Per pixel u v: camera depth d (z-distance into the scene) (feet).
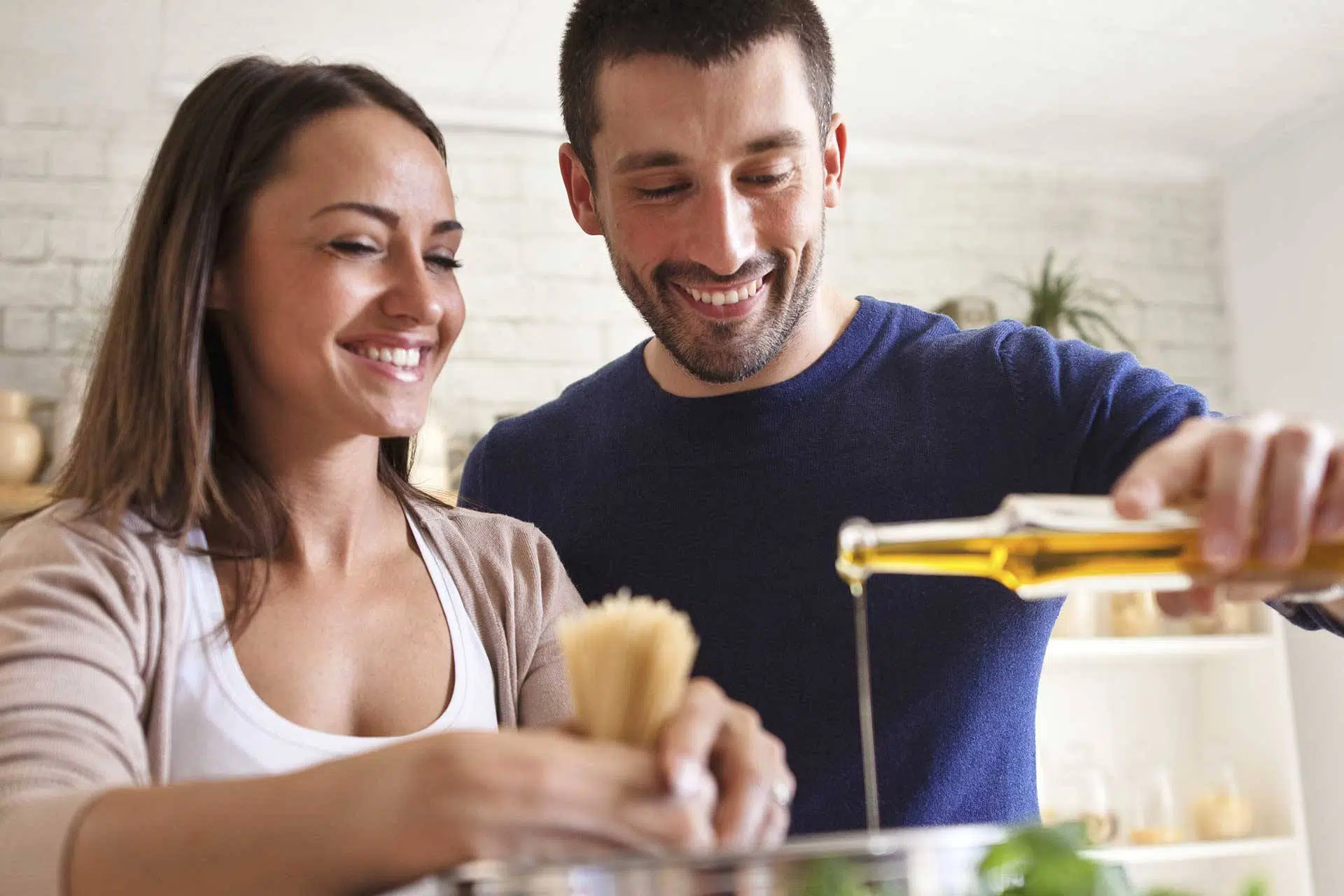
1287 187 13.12
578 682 2.42
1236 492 2.13
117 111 11.08
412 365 3.51
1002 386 4.32
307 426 3.51
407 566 3.77
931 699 4.17
